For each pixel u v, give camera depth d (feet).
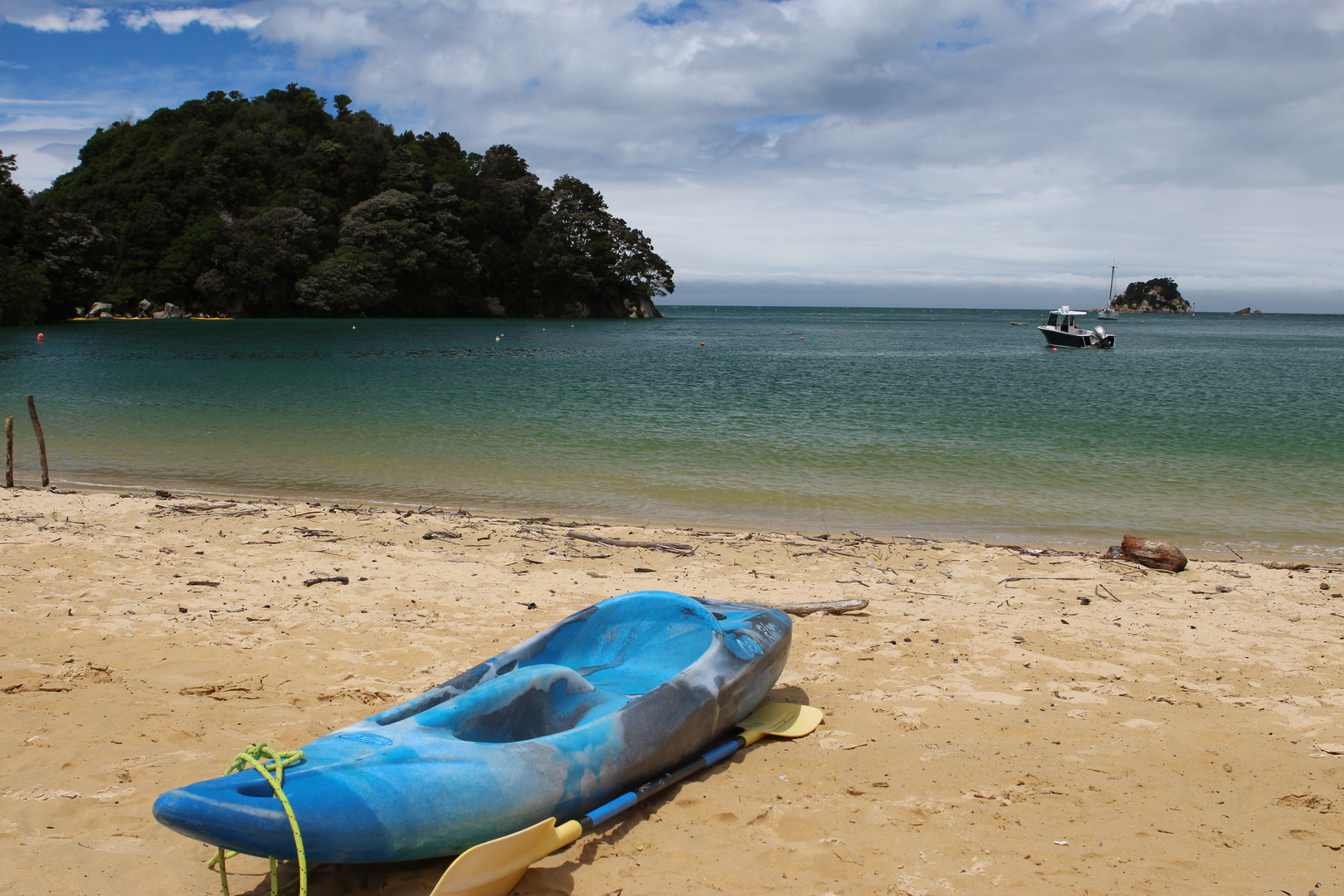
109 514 29.96
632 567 25.67
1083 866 10.73
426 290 274.36
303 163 268.21
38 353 114.32
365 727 11.30
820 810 12.00
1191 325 433.89
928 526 33.30
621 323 297.74
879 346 184.44
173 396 71.05
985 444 52.13
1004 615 21.97
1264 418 65.26
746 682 14.24
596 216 325.01
